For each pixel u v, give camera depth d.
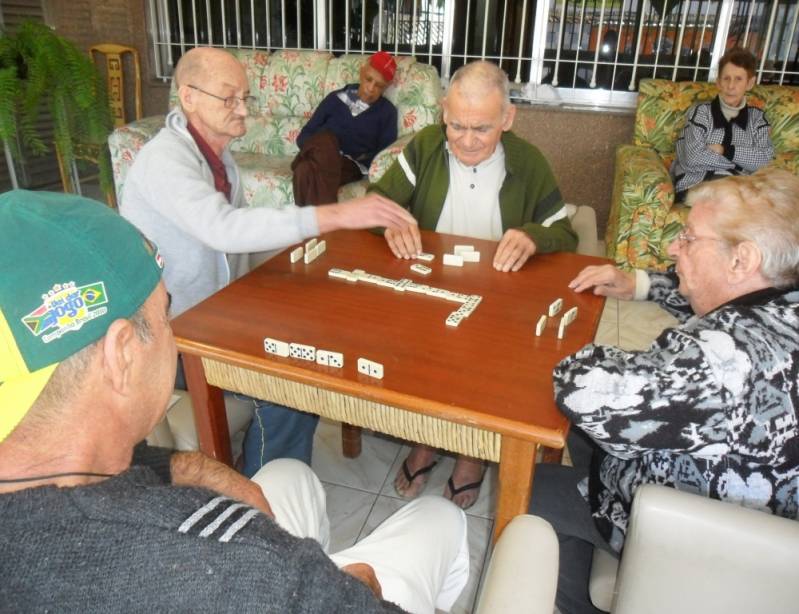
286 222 1.43
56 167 4.52
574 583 1.21
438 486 1.85
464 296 1.35
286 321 1.23
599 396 0.92
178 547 0.46
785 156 3.32
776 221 0.96
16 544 0.45
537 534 0.89
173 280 1.64
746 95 3.36
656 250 3.08
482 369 1.08
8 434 0.49
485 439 1.03
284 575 0.47
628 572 0.92
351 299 1.33
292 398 1.17
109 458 0.56
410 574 0.96
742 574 0.85
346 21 4.07
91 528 0.46
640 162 3.19
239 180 1.83
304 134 3.49
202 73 1.56
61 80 3.45
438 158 1.87
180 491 0.51
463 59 4.07
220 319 1.23
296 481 1.10
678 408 0.89
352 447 1.96
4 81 3.32
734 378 0.87
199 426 1.31
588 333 1.22
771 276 0.98
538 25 3.87
